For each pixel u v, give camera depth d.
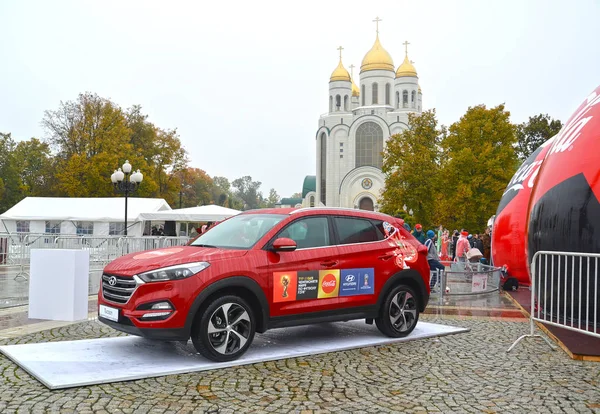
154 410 4.58
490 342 7.72
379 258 7.49
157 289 5.79
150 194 48.47
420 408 4.76
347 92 90.38
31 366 5.73
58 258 8.77
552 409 4.77
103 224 28.09
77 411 4.51
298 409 4.69
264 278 6.35
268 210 7.47
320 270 6.84
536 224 9.54
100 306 6.31
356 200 82.00
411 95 86.62
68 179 43.34
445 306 11.90
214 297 6.07
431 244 14.14
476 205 36.34
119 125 46.47
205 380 5.48
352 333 8.03
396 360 6.53
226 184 173.75
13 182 60.41
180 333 5.79
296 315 6.62
